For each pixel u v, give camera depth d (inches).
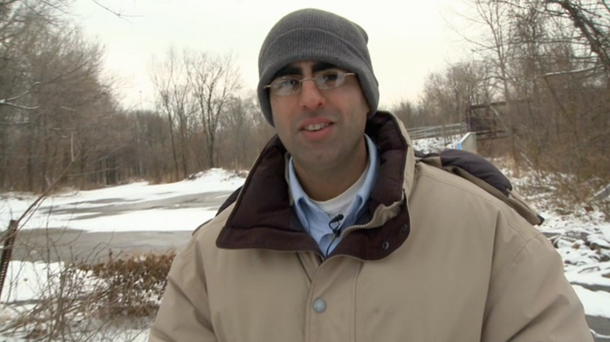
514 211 58.2
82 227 624.1
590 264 279.4
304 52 58.1
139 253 243.0
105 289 198.2
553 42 494.3
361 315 53.4
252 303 58.2
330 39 58.6
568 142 487.5
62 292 179.5
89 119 698.2
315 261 57.5
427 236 55.3
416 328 52.4
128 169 2169.0
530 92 649.0
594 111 470.6
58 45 621.0
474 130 1044.5
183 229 579.5
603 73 480.1
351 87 60.6
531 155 578.6
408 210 54.8
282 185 63.0
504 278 53.9
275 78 61.3
